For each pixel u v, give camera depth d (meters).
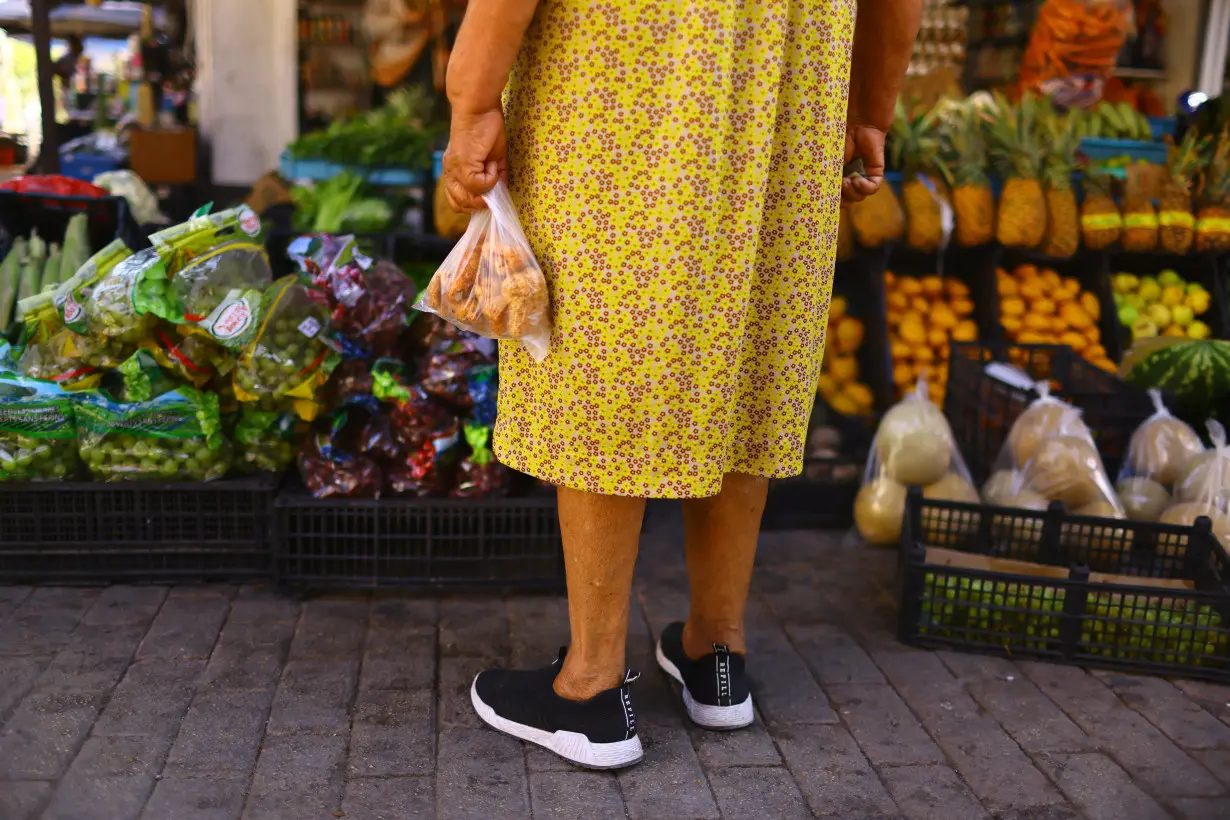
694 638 2.41
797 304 2.04
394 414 2.92
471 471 2.95
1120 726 2.42
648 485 1.99
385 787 2.08
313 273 2.96
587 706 2.16
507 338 1.97
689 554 2.34
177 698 2.35
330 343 2.79
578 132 1.85
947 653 2.76
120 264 2.78
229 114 6.20
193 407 2.81
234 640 2.63
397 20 5.86
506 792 2.08
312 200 4.55
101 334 2.75
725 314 1.92
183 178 5.92
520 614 2.86
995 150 4.39
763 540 3.54
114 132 6.73
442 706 2.38
